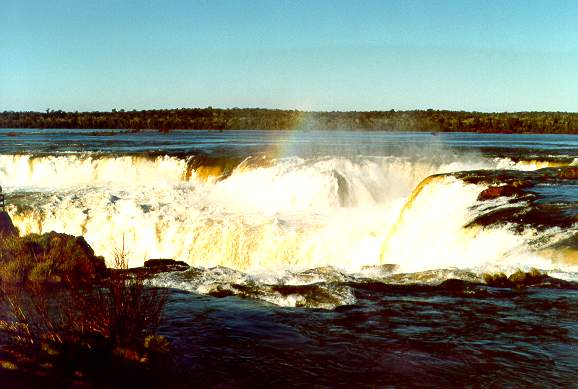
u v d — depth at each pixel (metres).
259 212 25.55
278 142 63.38
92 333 8.12
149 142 64.81
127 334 8.20
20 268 10.76
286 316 9.90
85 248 13.26
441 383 7.44
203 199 28.86
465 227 16.16
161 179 37.44
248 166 34.00
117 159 39.16
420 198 21.08
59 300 9.36
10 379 7.09
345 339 8.88
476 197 19.12
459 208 18.33
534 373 7.66
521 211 16.31
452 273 11.98
